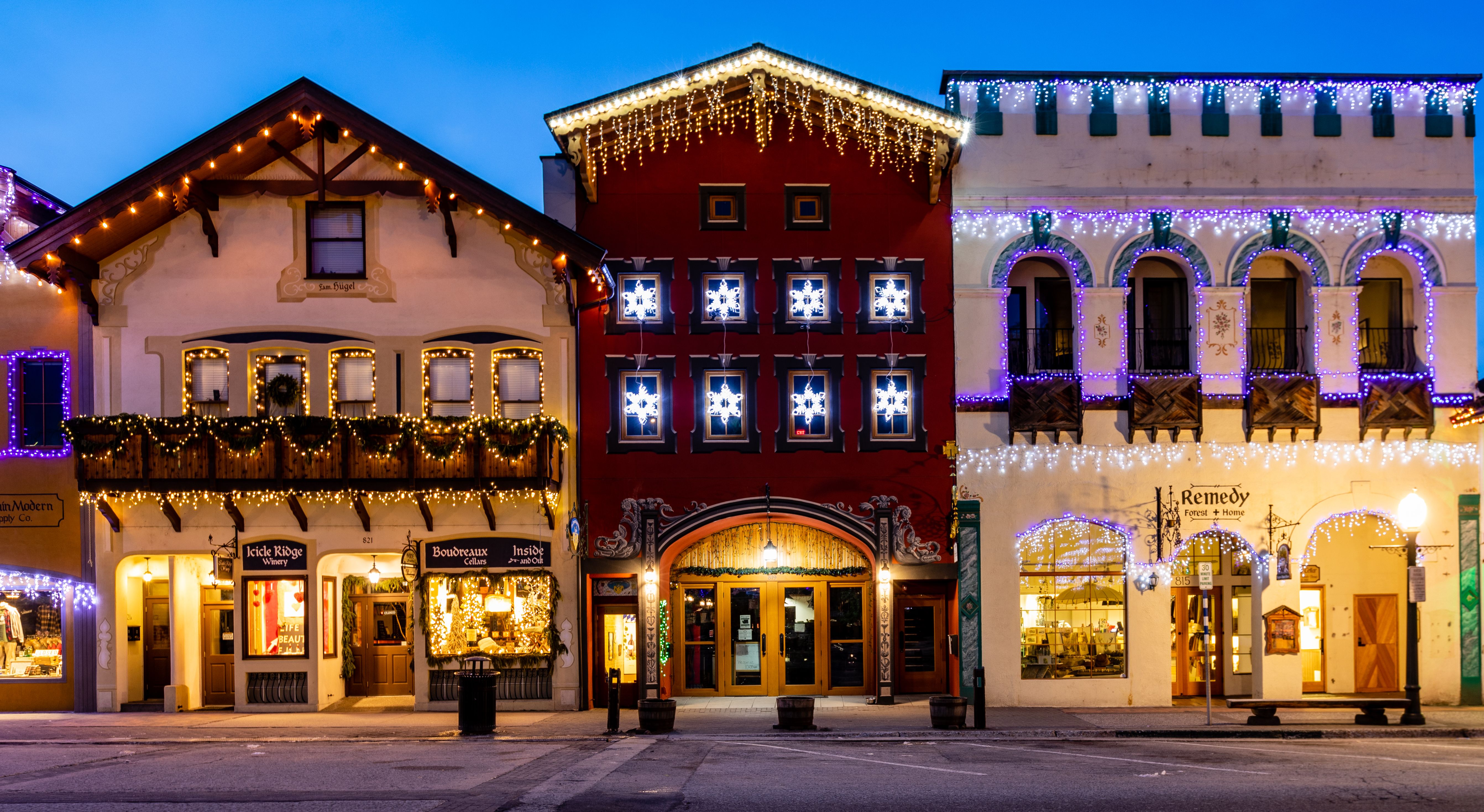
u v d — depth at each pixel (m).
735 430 20.67
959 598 20.31
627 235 20.70
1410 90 21.00
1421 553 20.42
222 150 19.11
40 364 20.38
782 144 20.89
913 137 20.52
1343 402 20.42
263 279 20.19
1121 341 20.55
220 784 12.25
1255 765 13.43
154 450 19.23
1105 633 20.45
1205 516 20.33
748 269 20.75
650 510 20.36
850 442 20.58
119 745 16.08
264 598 19.97
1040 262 21.28
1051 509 20.38
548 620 19.92
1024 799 11.27
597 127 20.23
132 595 20.48
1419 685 18.70
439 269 20.25
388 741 16.34
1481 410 19.59
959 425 20.55
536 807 10.80
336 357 20.23
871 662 21.25
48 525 20.06
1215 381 20.52
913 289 20.78
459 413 20.17
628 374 20.64
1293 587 20.34
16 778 12.81
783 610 21.39
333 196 20.23
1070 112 20.92
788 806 10.91
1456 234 20.75
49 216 21.23
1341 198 20.67
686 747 15.47
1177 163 20.80
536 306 20.22
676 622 21.28
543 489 19.11
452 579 19.97
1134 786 11.95
